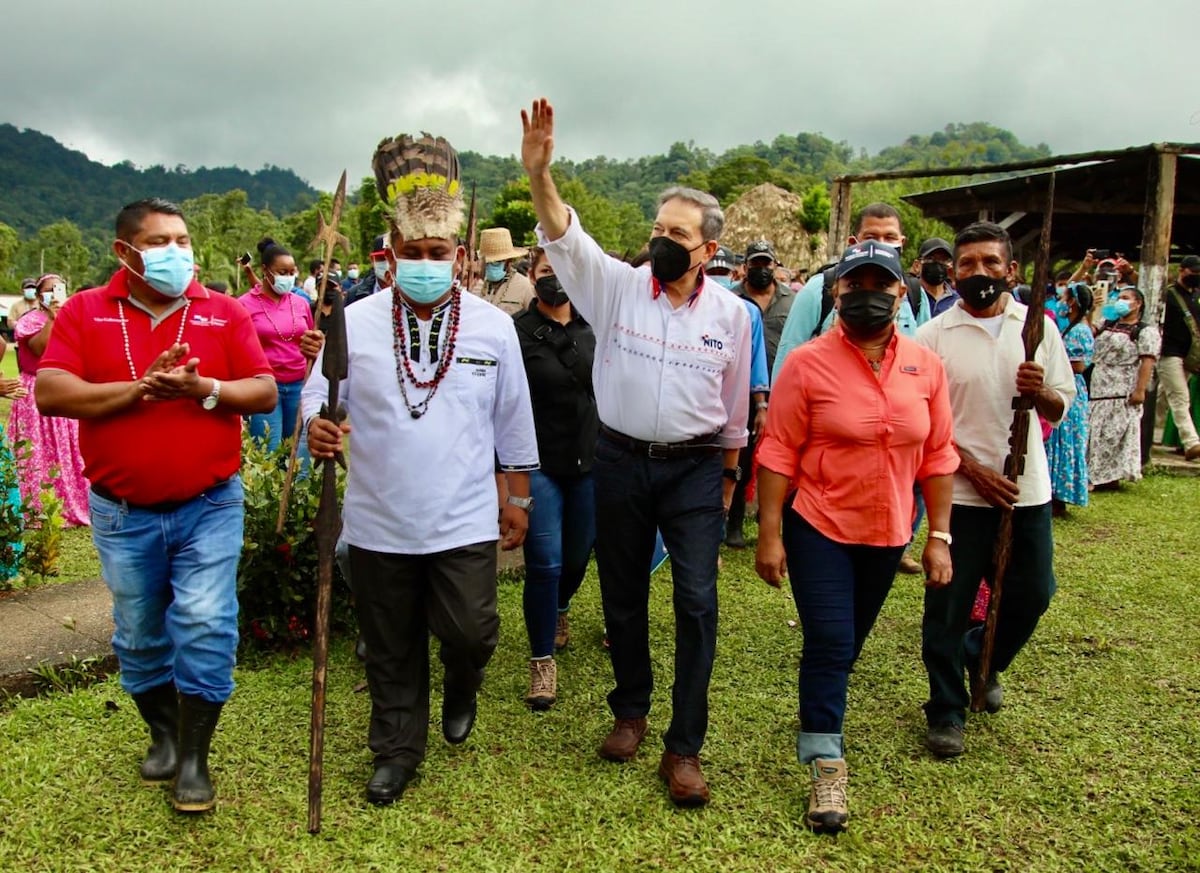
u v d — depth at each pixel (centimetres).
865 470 324
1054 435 738
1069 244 1652
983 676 374
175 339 309
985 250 358
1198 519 757
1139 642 484
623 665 360
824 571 328
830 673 324
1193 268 991
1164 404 1202
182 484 303
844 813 314
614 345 347
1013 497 357
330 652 448
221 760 345
